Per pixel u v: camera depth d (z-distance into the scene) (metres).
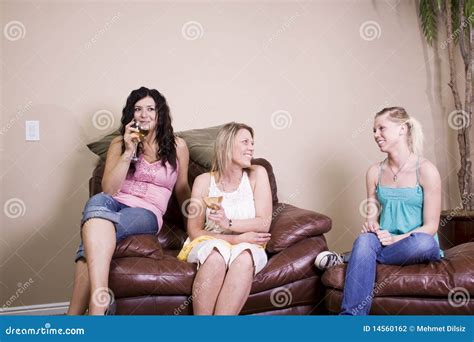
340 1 3.92
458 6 3.89
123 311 2.59
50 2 3.53
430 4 3.96
